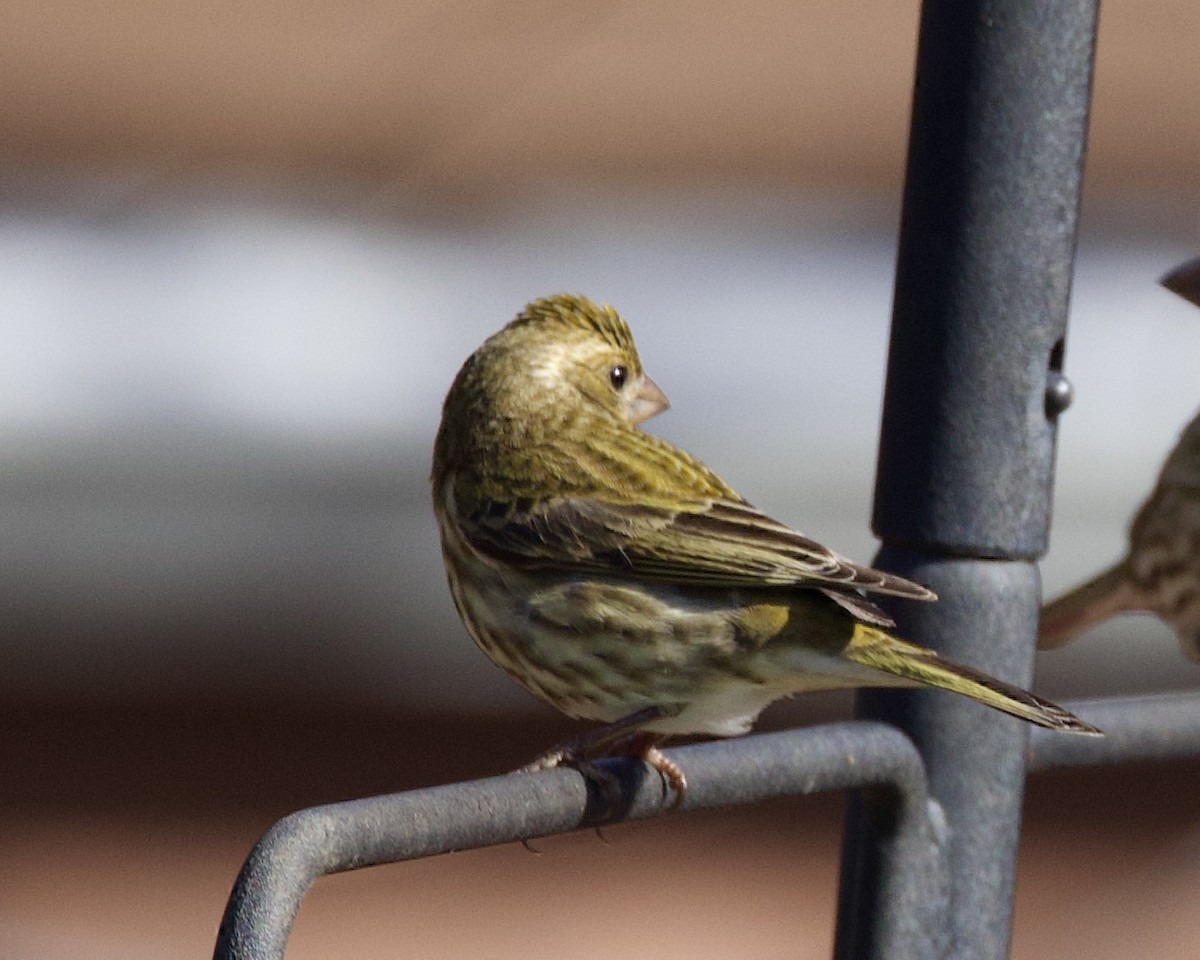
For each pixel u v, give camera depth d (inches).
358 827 159.6
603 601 231.9
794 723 547.2
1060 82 193.8
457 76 528.1
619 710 234.8
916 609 203.6
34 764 538.3
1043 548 201.3
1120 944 472.4
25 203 515.8
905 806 200.5
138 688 539.2
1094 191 529.3
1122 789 586.9
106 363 515.5
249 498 520.4
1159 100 532.7
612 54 536.4
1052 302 196.4
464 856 521.3
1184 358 513.3
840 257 524.7
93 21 532.7
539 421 249.4
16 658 532.7
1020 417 197.0
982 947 203.9
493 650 243.8
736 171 529.3
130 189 521.3
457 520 246.4
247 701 546.9
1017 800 203.9
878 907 200.7
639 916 479.2
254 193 526.6
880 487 202.7
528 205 527.2
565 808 183.3
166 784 527.5
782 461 508.7
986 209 194.1
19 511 514.0
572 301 264.7
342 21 539.8
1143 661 544.4
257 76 522.9
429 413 523.8
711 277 520.4
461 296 525.3
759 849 530.9
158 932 444.5
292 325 522.0
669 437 504.4
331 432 521.3
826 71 535.5
